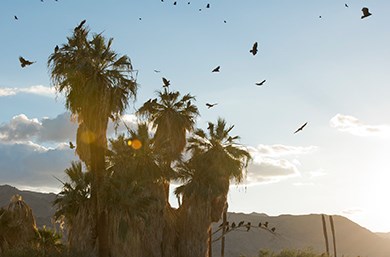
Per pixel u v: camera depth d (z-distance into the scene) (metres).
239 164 59.25
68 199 41.66
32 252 44.84
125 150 47.22
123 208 39.94
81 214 41.84
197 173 57.59
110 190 39.75
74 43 39.91
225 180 58.78
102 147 40.19
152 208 50.56
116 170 46.44
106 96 39.12
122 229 39.62
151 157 48.09
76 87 39.38
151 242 51.09
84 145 43.81
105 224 39.69
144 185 47.66
